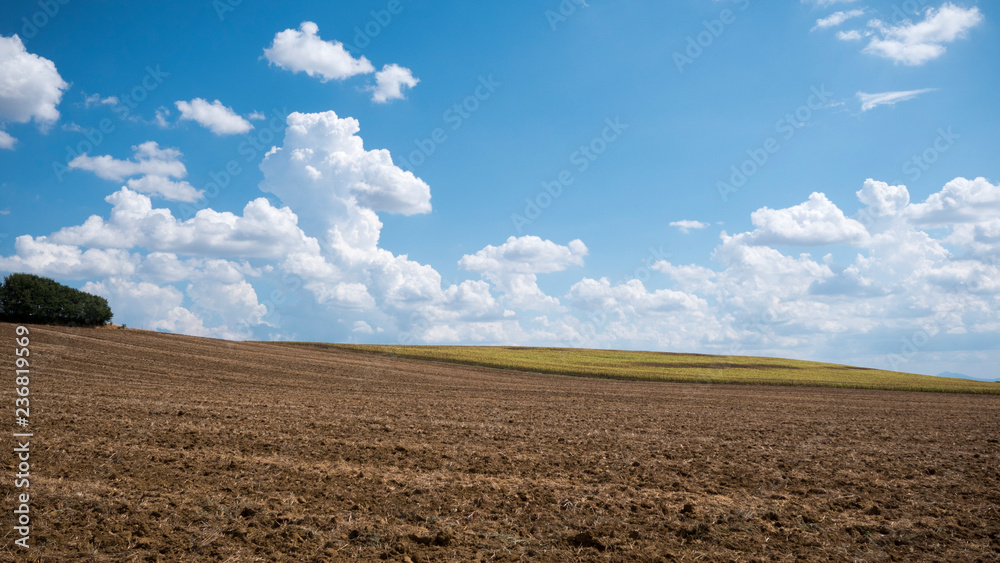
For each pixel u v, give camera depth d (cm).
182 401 1630
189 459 866
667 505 729
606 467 955
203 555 511
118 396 1655
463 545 567
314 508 658
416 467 899
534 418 1661
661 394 2997
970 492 852
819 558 563
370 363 4169
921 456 1162
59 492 657
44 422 1123
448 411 1745
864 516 712
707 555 561
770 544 600
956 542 623
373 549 544
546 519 655
